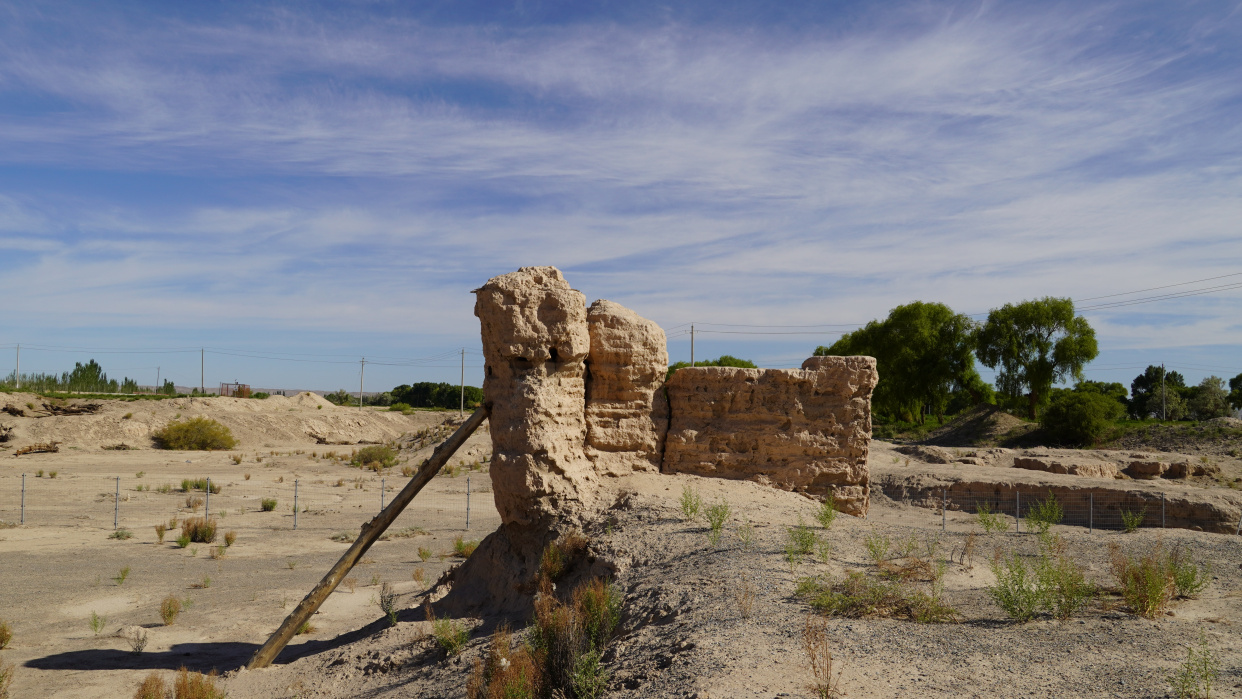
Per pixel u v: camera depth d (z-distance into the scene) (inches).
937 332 2389.3
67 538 965.8
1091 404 1895.9
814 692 226.1
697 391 554.6
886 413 2655.0
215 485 1434.5
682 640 280.1
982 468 1273.4
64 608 660.1
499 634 349.1
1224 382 3115.2
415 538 1004.6
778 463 552.1
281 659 496.1
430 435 2288.4
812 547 400.2
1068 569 347.6
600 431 513.0
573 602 355.3
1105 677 236.1
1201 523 919.7
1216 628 288.4
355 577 769.6
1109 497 980.6
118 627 604.1
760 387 556.4
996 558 381.1
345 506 1277.1
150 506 1220.5
